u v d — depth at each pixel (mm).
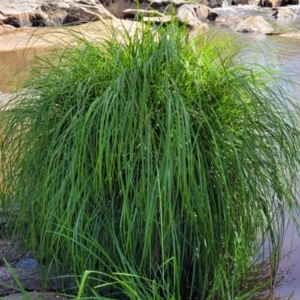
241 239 1697
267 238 2025
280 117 1756
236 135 1673
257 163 1646
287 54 6117
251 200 1677
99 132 1525
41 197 1710
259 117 1703
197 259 1693
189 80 1677
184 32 1860
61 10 8805
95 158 1612
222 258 1700
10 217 1995
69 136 1631
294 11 12508
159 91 1607
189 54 1766
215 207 1616
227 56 1862
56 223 1693
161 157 1561
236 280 1786
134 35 1752
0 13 9055
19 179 1849
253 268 1942
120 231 1555
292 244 2129
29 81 1957
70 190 1635
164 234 1546
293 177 1810
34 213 1769
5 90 4469
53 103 1720
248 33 8664
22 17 9055
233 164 1641
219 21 10773
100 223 1670
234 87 1638
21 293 1774
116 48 1782
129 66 1655
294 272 1956
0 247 1987
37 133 1729
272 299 1801
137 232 1634
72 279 1779
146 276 1671
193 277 1665
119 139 1556
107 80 1707
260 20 8969
